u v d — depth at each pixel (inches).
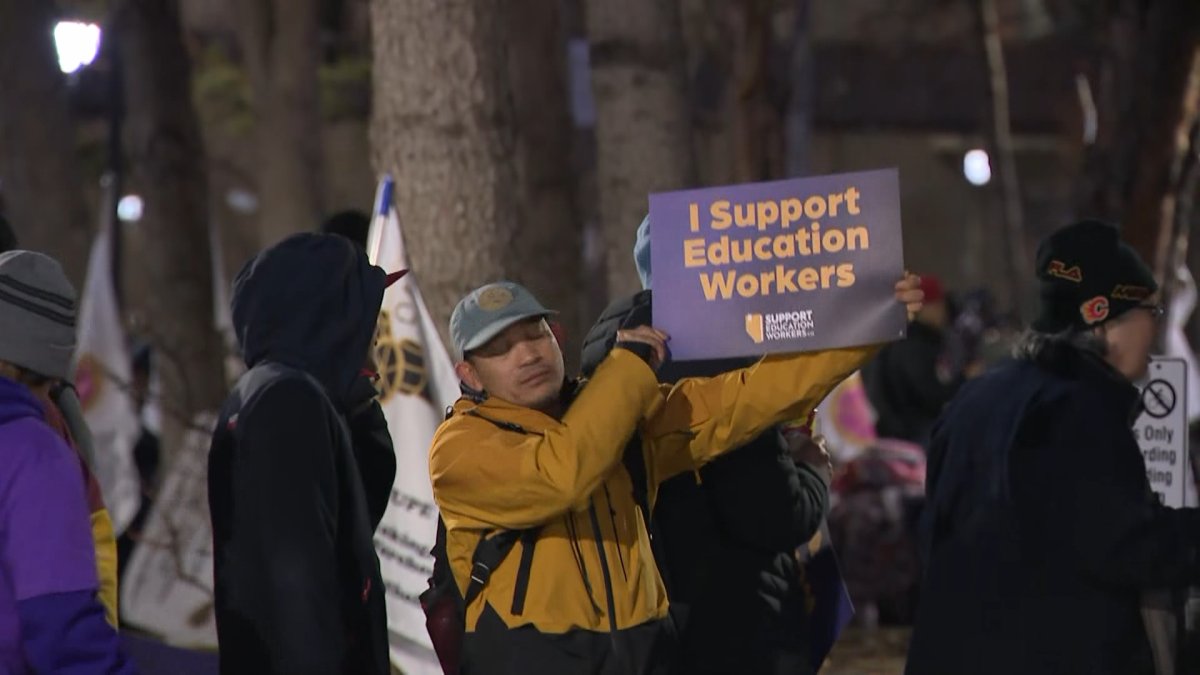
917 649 570.9
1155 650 549.6
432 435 723.4
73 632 453.1
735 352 535.5
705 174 2144.4
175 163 1330.0
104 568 508.7
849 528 1240.8
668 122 1022.4
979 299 1747.0
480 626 519.8
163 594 855.1
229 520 486.9
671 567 583.8
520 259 834.2
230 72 2485.2
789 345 530.3
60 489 461.1
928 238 3631.9
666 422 548.4
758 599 582.2
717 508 581.3
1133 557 529.0
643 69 1020.5
